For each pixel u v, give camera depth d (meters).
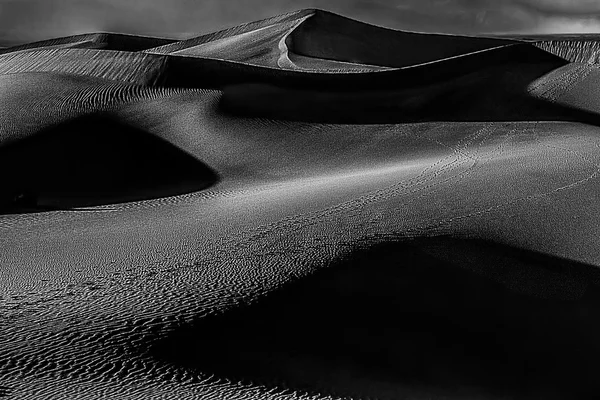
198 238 19.44
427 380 12.85
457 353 13.91
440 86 41.69
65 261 17.80
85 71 44.31
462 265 17.33
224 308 13.70
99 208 26.09
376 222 20.02
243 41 91.00
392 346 13.55
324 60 70.06
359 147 32.84
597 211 21.66
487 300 16.05
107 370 10.92
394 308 14.87
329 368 12.30
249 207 23.25
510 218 20.72
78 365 11.02
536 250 18.91
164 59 43.75
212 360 11.76
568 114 37.56
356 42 91.25
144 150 32.50
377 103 39.38
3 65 48.50
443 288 16.11
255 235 19.20
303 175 29.45
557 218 21.02
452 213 20.92
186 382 10.77
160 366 11.25
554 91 40.81
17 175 29.98
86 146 32.59
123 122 35.53
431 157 30.19
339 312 14.29
